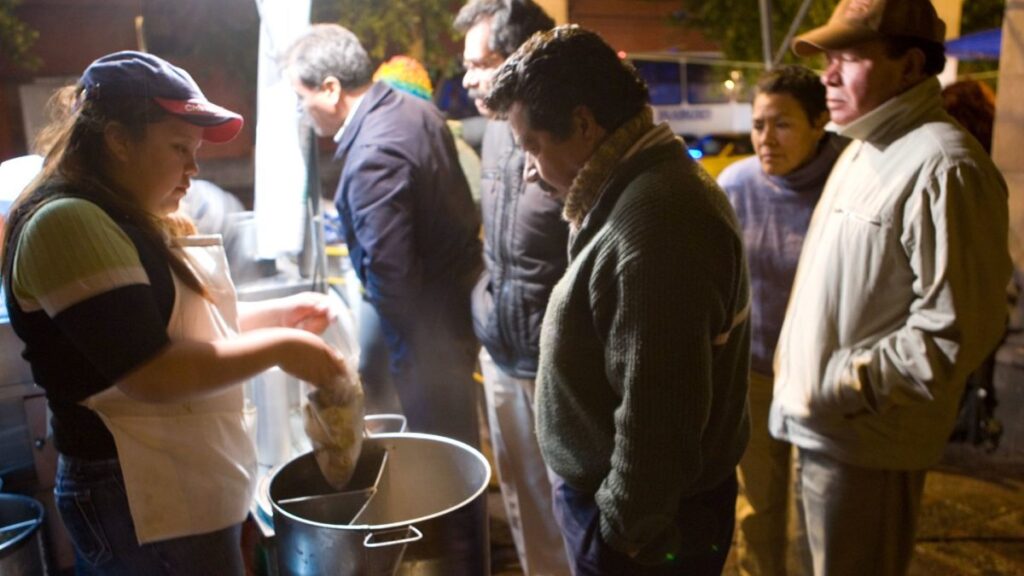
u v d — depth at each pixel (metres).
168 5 2.66
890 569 1.83
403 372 2.40
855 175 1.76
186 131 1.28
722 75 6.00
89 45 2.83
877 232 1.66
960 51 4.07
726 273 1.18
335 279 2.71
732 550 2.71
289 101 1.92
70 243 1.15
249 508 1.49
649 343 1.14
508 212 2.03
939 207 1.56
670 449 1.16
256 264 1.99
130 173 1.27
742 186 2.25
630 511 1.20
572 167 1.30
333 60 2.30
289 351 1.34
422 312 2.41
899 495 1.79
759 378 2.23
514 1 2.05
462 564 1.24
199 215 1.94
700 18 5.08
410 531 1.18
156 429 1.31
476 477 1.39
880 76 1.68
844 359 1.73
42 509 1.67
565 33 1.25
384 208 2.24
